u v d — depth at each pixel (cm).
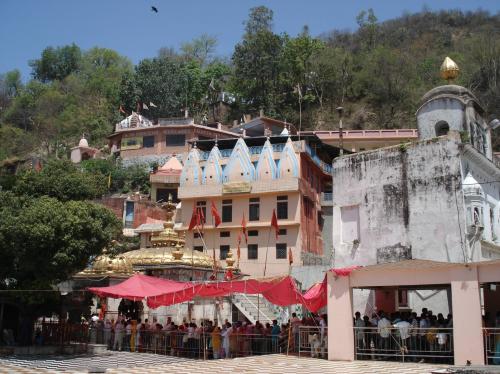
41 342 2581
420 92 7838
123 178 6444
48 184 2653
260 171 4469
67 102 9606
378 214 2861
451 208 2653
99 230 2336
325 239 5047
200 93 8588
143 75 8331
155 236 3591
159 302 2664
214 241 4516
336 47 9225
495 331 1809
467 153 2742
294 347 2273
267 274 4316
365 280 1980
